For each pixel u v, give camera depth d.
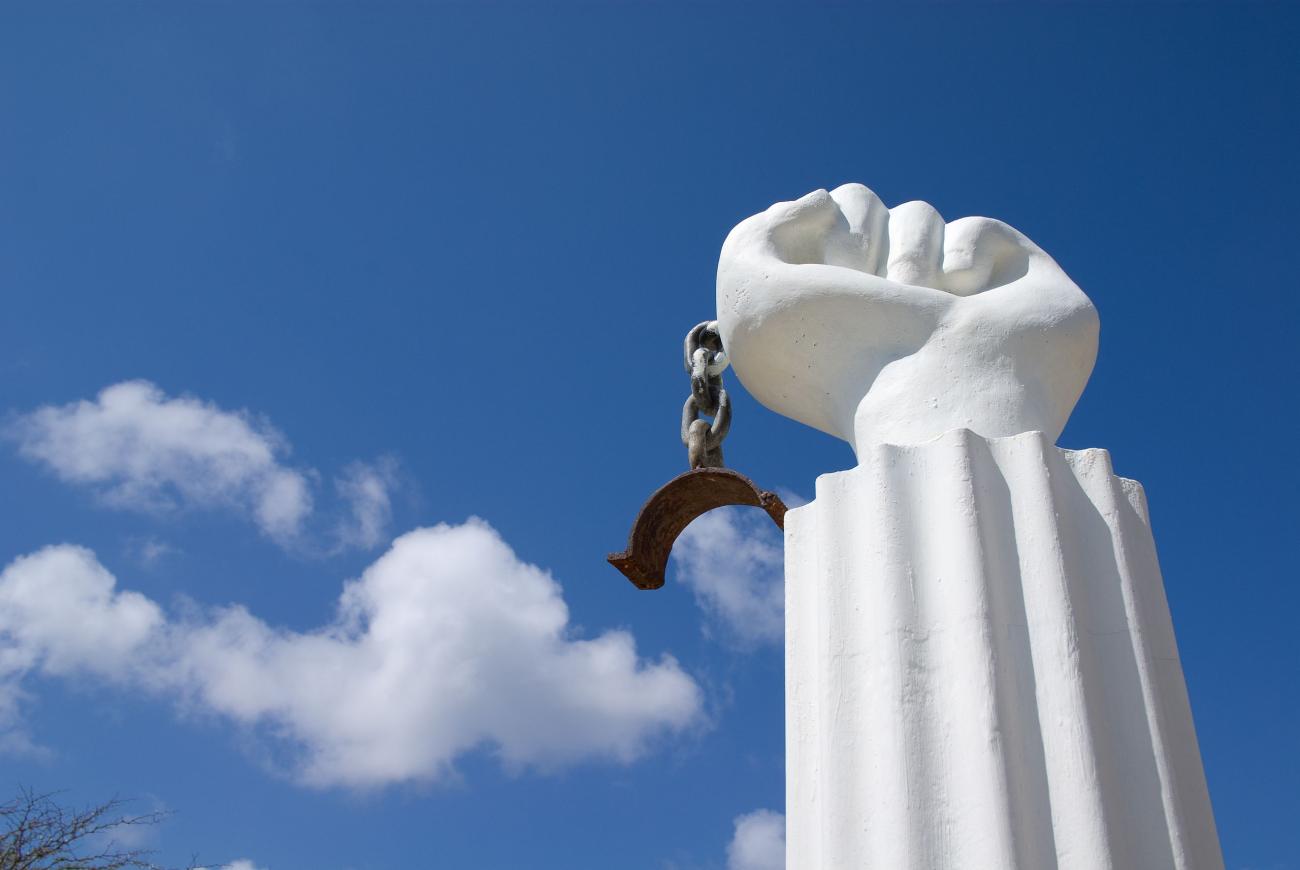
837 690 2.75
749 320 3.39
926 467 2.93
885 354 3.27
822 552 2.93
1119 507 2.91
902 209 3.71
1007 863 2.41
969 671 2.62
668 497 3.46
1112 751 2.59
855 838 2.59
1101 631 2.74
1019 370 3.19
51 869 9.36
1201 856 2.55
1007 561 2.78
